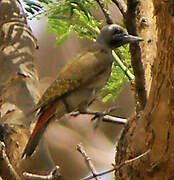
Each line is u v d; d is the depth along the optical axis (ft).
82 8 41.93
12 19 42.32
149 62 37.01
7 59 40.19
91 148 62.28
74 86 34.83
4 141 36.45
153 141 32.37
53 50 61.93
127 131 34.06
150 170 32.65
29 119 37.24
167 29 31.60
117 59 40.86
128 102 56.13
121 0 38.04
